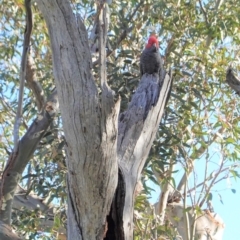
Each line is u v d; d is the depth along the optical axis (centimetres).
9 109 912
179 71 826
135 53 838
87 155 379
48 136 711
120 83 749
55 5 397
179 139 746
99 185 391
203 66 870
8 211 612
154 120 471
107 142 379
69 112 378
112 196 403
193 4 894
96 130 376
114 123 381
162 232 817
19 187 833
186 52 862
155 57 514
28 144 640
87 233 410
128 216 423
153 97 479
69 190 409
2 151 881
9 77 895
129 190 425
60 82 384
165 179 792
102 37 403
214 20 880
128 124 462
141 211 791
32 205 814
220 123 858
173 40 871
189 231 938
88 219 406
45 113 677
